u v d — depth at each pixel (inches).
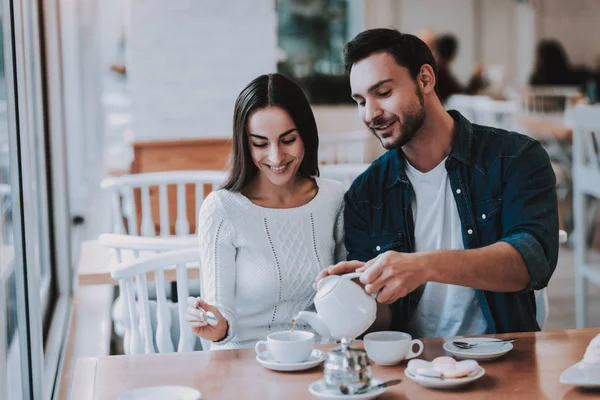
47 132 171.8
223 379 67.2
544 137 292.0
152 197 170.1
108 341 142.6
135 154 176.2
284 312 89.3
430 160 89.2
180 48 185.0
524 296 89.2
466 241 88.4
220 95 187.3
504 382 65.4
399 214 90.9
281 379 66.9
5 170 108.3
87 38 252.1
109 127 318.0
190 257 95.2
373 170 92.7
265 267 88.4
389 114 82.9
